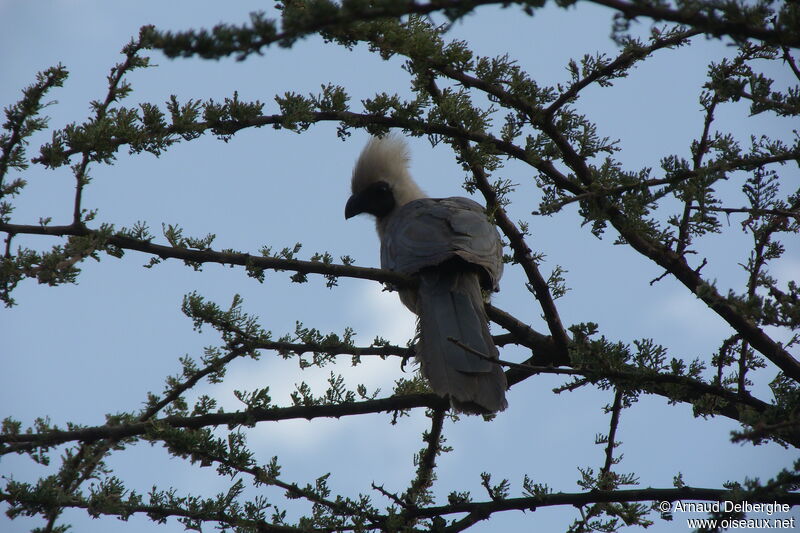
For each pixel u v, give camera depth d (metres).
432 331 10.52
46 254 8.20
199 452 9.03
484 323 10.73
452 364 10.05
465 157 9.88
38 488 8.17
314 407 9.76
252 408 9.60
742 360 8.31
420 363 10.20
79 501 8.42
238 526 8.96
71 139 8.78
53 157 8.73
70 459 8.68
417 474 10.75
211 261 9.31
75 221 8.92
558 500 9.25
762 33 5.01
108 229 8.57
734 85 7.20
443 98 9.74
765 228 8.30
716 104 8.95
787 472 6.44
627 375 7.73
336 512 9.37
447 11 4.52
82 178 8.90
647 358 7.89
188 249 9.27
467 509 9.37
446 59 9.33
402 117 9.65
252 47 4.56
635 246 9.22
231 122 9.34
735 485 8.00
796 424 5.72
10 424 8.70
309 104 9.48
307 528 9.07
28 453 8.60
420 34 9.27
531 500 9.30
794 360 8.61
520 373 11.06
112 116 9.05
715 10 4.88
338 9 4.57
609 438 9.98
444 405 10.24
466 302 10.95
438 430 10.73
